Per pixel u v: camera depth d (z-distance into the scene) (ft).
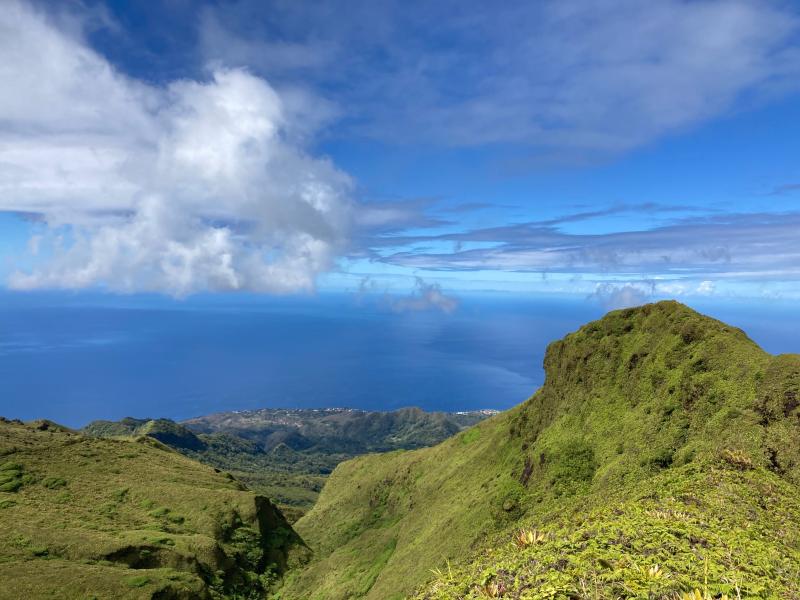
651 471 142.51
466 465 338.13
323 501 527.81
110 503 326.44
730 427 127.13
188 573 245.65
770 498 66.23
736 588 30.01
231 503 356.38
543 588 30.04
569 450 193.47
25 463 344.49
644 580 30.30
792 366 125.80
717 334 168.55
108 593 203.00
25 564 209.97
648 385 184.34
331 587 288.71
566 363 255.91
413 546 263.08
